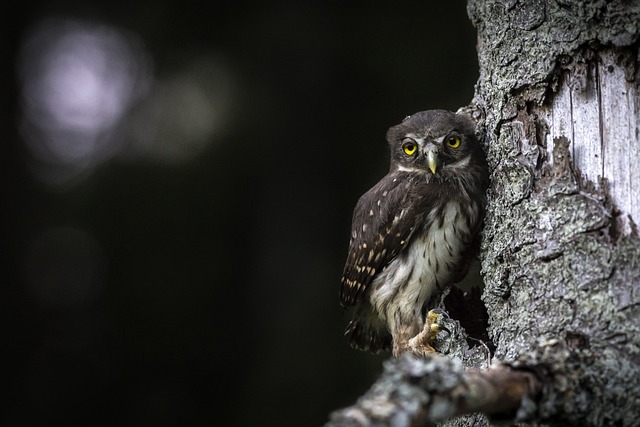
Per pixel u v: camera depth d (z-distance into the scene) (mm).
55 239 15438
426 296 7453
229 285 14461
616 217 5461
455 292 7449
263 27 13242
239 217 14453
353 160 13656
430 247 7336
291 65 13539
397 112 13031
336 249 13750
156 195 14805
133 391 14594
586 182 5609
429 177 7336
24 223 15422
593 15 5590
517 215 5828
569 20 5707
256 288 13922
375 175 13422
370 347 8484
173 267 14719
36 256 15570
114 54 14695
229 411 14031
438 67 12719
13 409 15000
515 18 5977
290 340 13195
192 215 14688
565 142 5719
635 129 5500
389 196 7523
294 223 13797
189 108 14430
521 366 4809
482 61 6398
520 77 5918
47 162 15539
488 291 6105
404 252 7500
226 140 14156
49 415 14883
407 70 12883
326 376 12844
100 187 15133
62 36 15375
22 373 15164
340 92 13477
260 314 13734
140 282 14805
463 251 7309
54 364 15141
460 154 7207
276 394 12844
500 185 6059
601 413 4906
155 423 14312
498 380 4629
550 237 5613
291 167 13820
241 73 13781
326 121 13609
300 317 13352
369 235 7676
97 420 14688
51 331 15344
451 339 6629
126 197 14969
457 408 4445
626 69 5543
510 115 5977
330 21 13000
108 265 14945
